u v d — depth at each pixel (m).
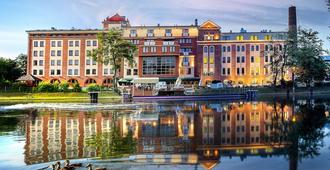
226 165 11.66
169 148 14.73
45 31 107.31
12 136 18.45
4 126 23.06
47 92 77.81
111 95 77.62
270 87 82.19
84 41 107.38
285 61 85.69
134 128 21.78
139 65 99.81
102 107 44.41
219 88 78.94
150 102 59.34
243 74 103.38
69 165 11.34
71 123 24.92
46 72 107.38
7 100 68.25
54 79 107.19
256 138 17.42
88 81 106.81
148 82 83.00
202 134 18.92
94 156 13.15
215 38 104.50
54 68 107.56
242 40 103.44
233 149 14.48
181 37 105.31
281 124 23.25
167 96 70.12
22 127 22.53
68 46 107.56
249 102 53.31
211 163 11.95
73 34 107.62
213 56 103.69
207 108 40.41
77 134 19.16
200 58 103.62
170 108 41.75
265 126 22.30
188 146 15.22
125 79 97.75
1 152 14.00
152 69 99.56
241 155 13.27
